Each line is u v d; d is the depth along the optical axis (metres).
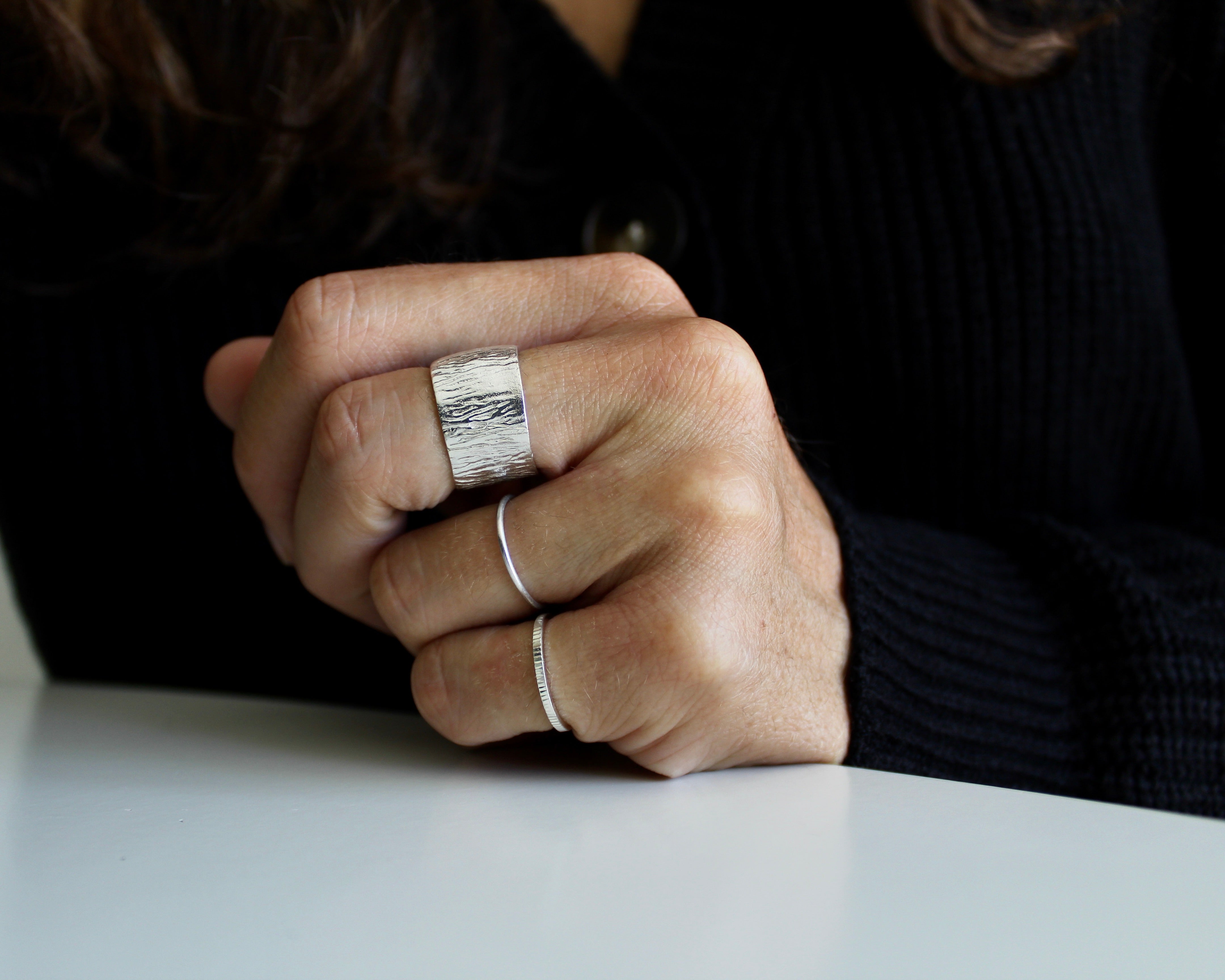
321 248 0.39
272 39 0.36
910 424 0.40
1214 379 0.46
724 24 0.40
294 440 0.29
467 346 0.29
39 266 0.38
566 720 0.27
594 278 0.29
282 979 0.21
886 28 0.39
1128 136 0.42
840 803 0.26
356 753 0.28
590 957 0.21
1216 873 0.24
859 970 0.21
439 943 0.21
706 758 0.28
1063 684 0.33
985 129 0.39
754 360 0.28
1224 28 0.41
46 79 0.36
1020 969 0.21
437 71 0.39
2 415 0.38
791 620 0.29
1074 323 0.40
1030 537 0.36
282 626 0.40
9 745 0.28
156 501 0.39
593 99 0.39
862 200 0.40
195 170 0.37
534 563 0.27
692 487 0.27
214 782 0.26
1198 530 0.41
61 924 0.22
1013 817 0.25
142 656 0.40
